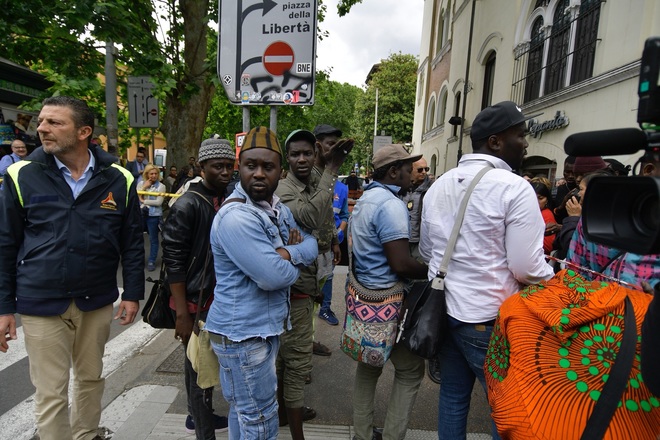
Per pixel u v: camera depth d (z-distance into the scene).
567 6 7.56
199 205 2.14
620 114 5.70
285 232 1.95
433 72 19.59
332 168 2.30
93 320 2.14
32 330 1.96
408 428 2.57
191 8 9.10
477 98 12.15
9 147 8.42
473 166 1.79
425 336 1.71
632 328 1.14
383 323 2.03
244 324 1.67
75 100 2.01
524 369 1.24
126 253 2.27
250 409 1.74
